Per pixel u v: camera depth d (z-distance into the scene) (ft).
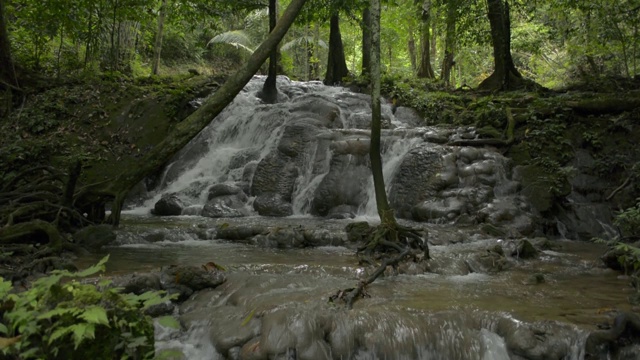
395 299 17.33
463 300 17.30
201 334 15.81
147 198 43.11
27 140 44.01
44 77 52.37
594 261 24.12
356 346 14.64
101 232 25.90
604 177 36.47
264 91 54.24
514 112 40.91
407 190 35.50
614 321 14.28
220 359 14.90
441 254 23.44
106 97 50.16
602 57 65.16
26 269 19.60
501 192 33.99
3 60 49.08
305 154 40.32
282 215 37.29
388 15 75.31
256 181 39.86
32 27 52.60
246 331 15.05
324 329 14.88
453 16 55.16
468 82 90.68
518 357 14.30
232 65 104.37
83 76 53.31
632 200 34.47
